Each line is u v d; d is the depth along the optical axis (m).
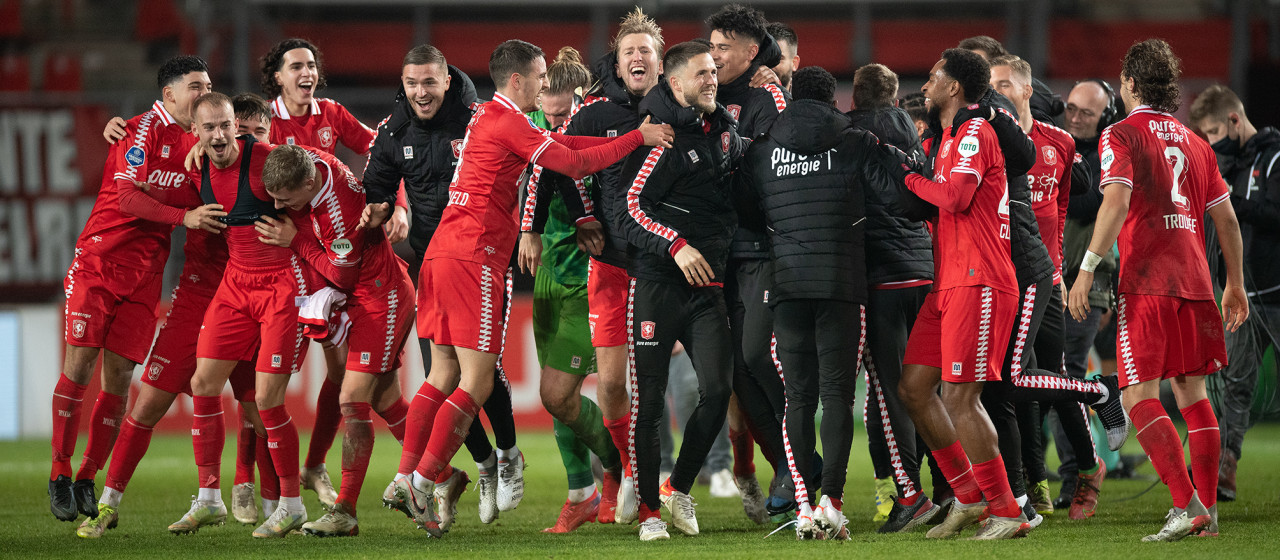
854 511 15.39
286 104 16.12
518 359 31.52
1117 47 41.12
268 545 12.02
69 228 33.19
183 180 14.06
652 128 12.00
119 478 13.37
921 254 12.82
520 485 14.58
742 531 13.11
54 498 13.55
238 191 12.80
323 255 12.80
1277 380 15.88
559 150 12.08
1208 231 16.58
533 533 13.21
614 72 13.98
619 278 13.31
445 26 43.12
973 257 11.70
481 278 12.37
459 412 12.22
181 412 31.61
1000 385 12.62
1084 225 15.96
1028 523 12.02
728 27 13.68
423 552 11.28
